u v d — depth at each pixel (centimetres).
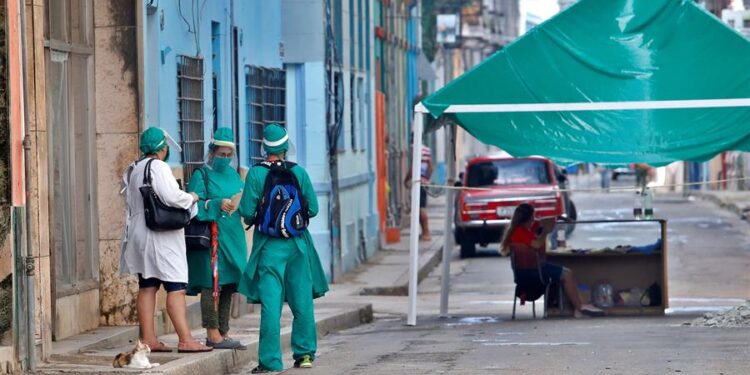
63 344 3278
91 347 3284
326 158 6525
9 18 2831
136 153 3675
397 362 3322
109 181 3681
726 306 5409
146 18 3831
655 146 4672
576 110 4691
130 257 3173
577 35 4706
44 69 3062
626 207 12812
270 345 3194
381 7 9888
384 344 3944
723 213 11688
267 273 3188
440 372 3055
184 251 3192
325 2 6562
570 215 9069
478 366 3153
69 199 3462
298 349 3266
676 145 4659
